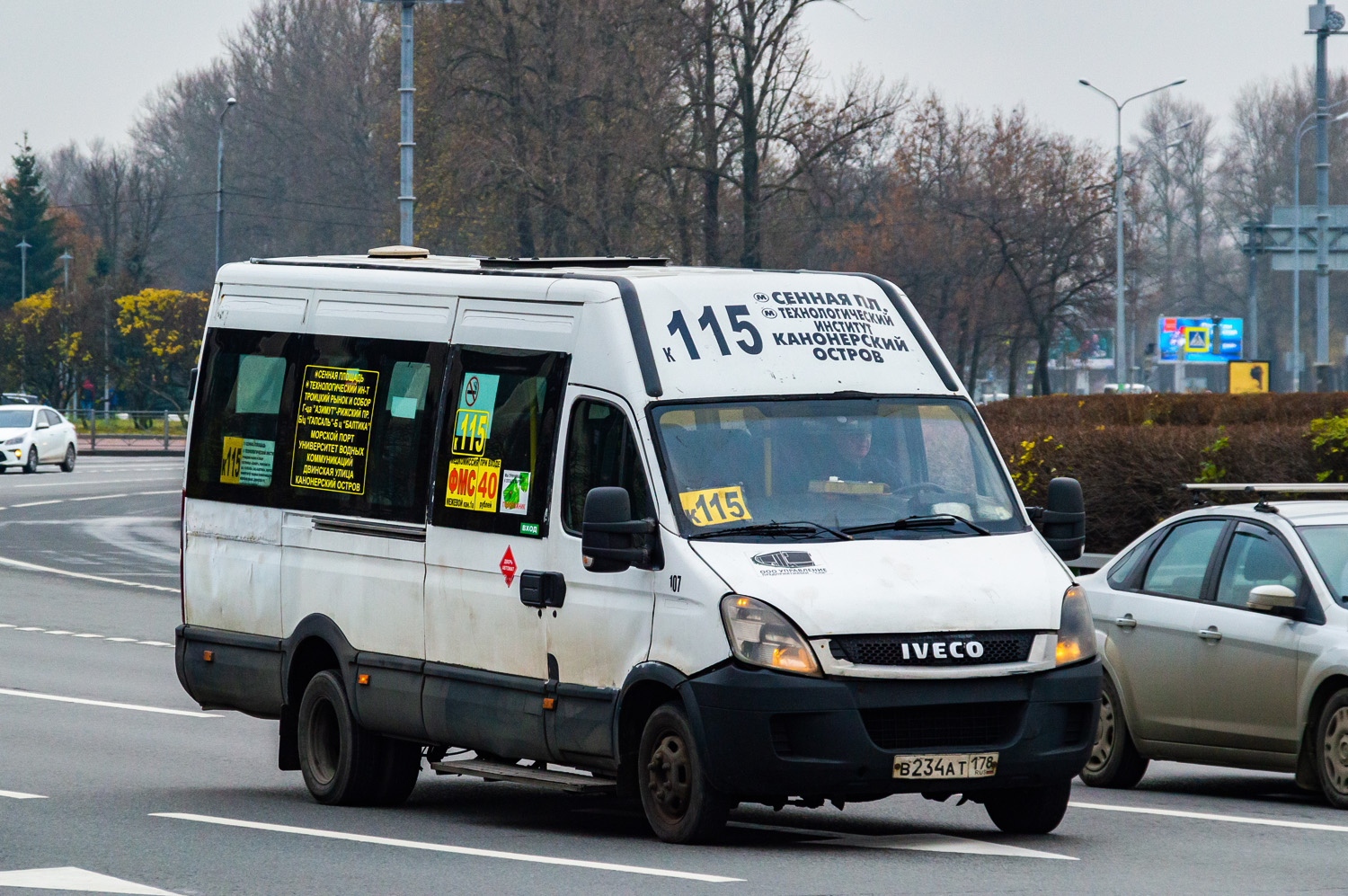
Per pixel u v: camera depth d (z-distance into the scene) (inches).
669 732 1022.4
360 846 1059.3
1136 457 2306.8
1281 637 1231.5
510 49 6166.3
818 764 966.4
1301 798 1299.2
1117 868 960.3
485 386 1169.4
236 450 1360.7
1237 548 1299.2
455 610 1165.1
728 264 6289.4
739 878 920.9
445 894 887.1
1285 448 2193.7
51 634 2434.8
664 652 1016.9
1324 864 981.8
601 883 911.0
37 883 926.4
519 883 915.4
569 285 1133.7
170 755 1521.9
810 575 997.2
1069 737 1021.8
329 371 1290.6
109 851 1038.4
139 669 2100.1
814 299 1141.7
